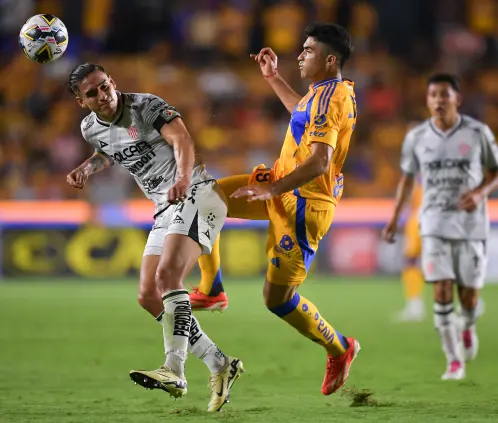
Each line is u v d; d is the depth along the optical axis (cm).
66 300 5116
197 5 8512
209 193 2091
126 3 8469
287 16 8419
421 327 4016
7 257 6322
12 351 3272
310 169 1978
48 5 8388
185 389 1970
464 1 8619
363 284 5981
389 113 7906
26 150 7456
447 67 8306
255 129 7712
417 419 1989
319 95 2069
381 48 8406
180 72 8119
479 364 2967
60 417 2020
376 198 7006
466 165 2770
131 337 3669
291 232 2138
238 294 5394
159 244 2084
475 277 2795
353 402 2214
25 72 8069
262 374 2744
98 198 6334
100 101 2017
